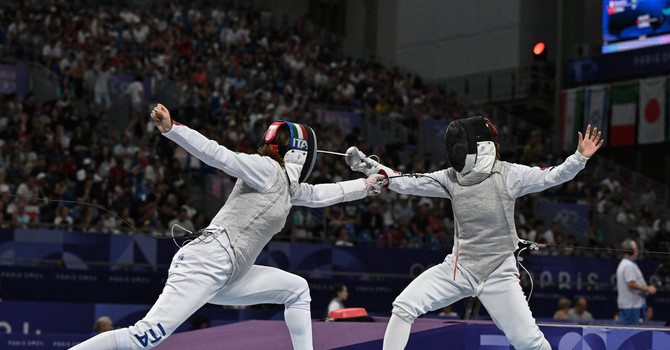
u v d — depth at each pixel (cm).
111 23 3216
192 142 666
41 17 3103
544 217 2677
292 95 3022
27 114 2392
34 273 1770
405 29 4316
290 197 730
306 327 745
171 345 923
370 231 2209
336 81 3403
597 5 3600
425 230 2261
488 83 3794
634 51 3195
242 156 693
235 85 3022
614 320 1988
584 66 3372
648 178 3159
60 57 2834
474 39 3906
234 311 1773
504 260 763
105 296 1817
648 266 2216
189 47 3225
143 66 2973
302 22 3972
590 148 729
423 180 802
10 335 1268
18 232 1780
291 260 1980
